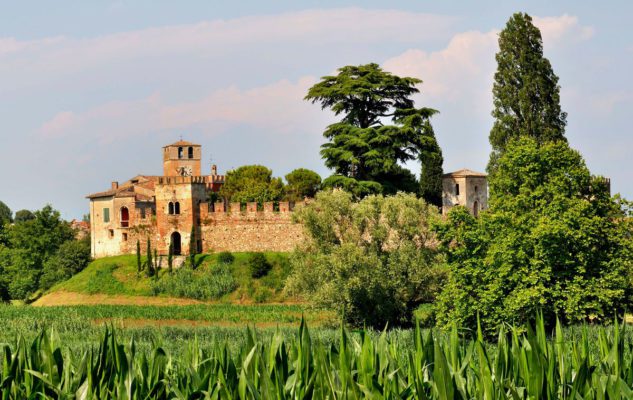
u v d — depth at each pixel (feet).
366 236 431.43
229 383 128.57
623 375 129.90
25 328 395.75
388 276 383.86
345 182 500.74
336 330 353.72
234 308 471.62
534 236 296.10
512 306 287.69
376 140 505.66
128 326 392.06
